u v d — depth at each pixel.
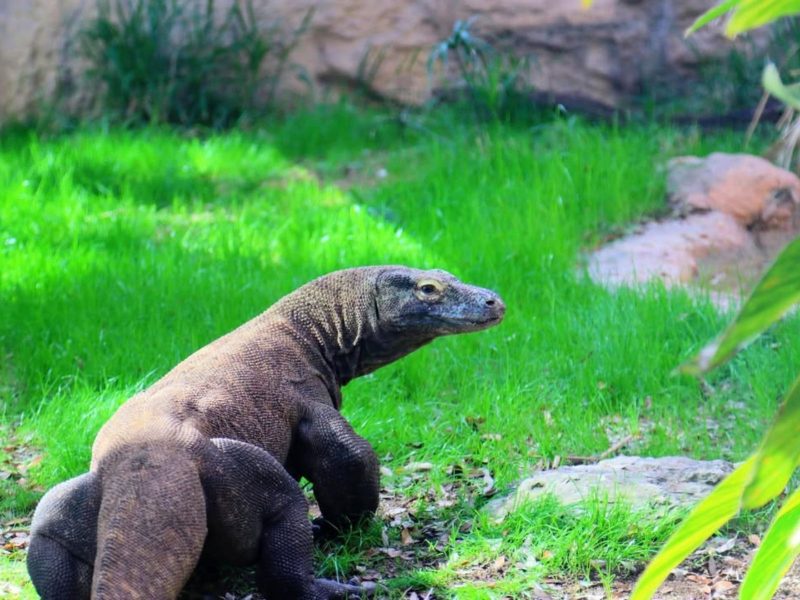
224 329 11.69
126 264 13.82
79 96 22.39
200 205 17.27
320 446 7.34
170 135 21.30
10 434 9.79
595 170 17.23
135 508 5.77
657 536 7.30
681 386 10.72
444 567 7.24
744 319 2.12
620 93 23.05
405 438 9.62
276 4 22.88
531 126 20.77
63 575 6.08
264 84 22.89
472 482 8.77
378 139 21.05
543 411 10.19
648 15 23.00
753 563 2.63
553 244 14.62
